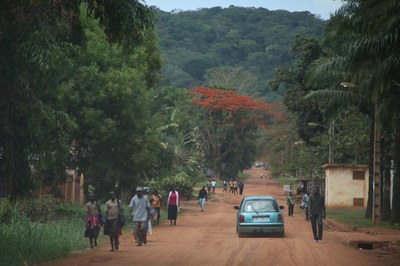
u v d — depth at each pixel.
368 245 40.19
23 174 29.17
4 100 26.59
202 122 180.00
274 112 187.25
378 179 60.19
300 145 149.12
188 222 66.75
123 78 57.59
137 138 60.16
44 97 32.22
